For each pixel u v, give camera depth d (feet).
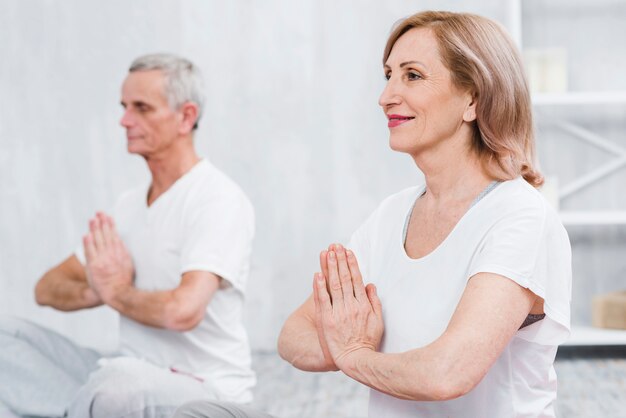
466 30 5.43
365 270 6.00
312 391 12.55
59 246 16.28
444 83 5.43
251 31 16.08
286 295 16.15
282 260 16.17
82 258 9.64
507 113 5.40
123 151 16.21
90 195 16.25
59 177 16.25
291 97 16.10
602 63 15.94
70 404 7.72
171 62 8.93
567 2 15.96
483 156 5.48
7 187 16.28
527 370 5.34
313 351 5.74
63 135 16.25
